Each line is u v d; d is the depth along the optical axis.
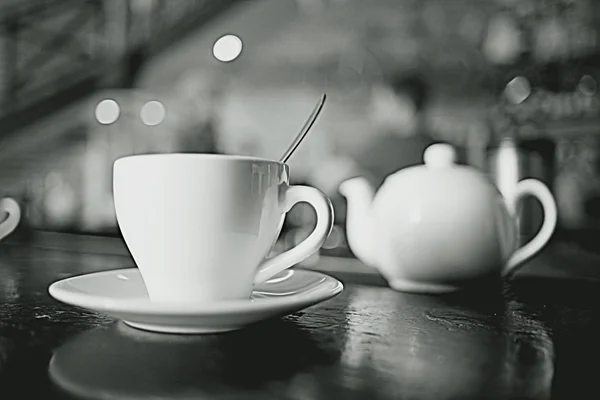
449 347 0.37
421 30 2.27
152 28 2.60
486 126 2.13
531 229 1.76
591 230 1.74
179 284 0.40
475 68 2.18
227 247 0.40
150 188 0.39
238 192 0.40
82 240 1.12
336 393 0.30
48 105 2.35
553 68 1.96
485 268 0.56
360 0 2.36
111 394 0.29
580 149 1.89
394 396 0.29
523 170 1.90
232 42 2.50
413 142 2.26
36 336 0.38
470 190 0.56
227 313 0.36
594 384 0.31
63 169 2.53
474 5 2.16
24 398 0.29
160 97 2.53
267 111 2.47
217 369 0.33
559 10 1.98
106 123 2.51
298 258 0.42
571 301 0.53
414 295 0.56
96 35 2.63
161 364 0.33
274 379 0.31
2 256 0.84
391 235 0.57
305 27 2.44
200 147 2.50
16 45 2.55
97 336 0.38
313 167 2.36
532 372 0.33
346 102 2.36
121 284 0.47
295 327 0.42
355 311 0.48
